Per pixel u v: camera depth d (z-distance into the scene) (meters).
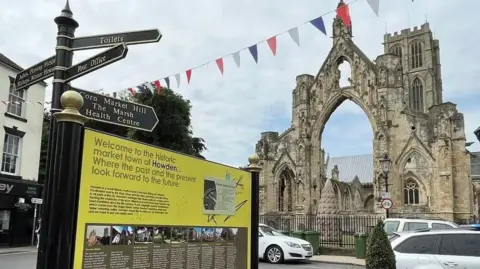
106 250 5.21
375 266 10.79
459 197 43.88
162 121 35.53
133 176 5.68
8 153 26.95
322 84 55.16
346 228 33.38
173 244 6.28
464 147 44.56
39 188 28.77
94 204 5.11
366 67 51.22
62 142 4.79
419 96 88.81
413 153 46.25
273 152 57.31
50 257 4.60
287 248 20.38
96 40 6.59
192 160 6.80
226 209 7.57
